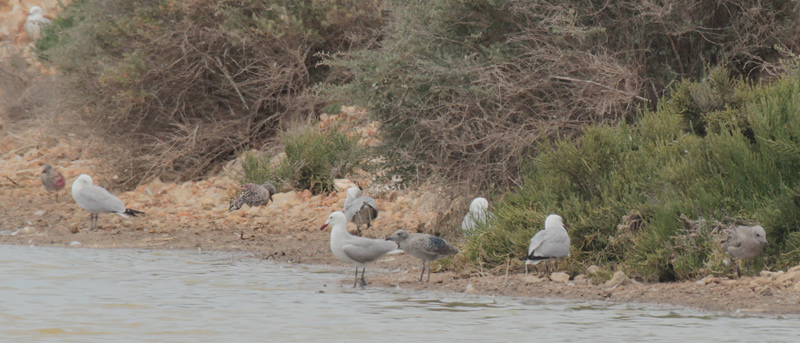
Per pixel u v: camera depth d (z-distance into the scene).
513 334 9.91
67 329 10.30
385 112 17.55
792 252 12.64
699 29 16.81
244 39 24.80
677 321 10.58
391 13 20.50
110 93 25.78
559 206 14.79
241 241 18.47
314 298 12.38
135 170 25.81
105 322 10.69
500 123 16.42
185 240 18.62
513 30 17.14
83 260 16.06
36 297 12.34
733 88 15.34
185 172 25.69
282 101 25.88
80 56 26.19
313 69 26.27
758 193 13.38
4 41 35.62
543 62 16.58
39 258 16.23
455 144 16.56
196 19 25.52
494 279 13.58
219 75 25.78
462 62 16.50
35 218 21.48
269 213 20.62
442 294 12.71
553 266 13.84
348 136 23.95
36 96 31.48
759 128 13.62
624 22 16.70
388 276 14.26
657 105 16.41
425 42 17.30
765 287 11.81
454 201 17.36
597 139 15.03
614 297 12.23
